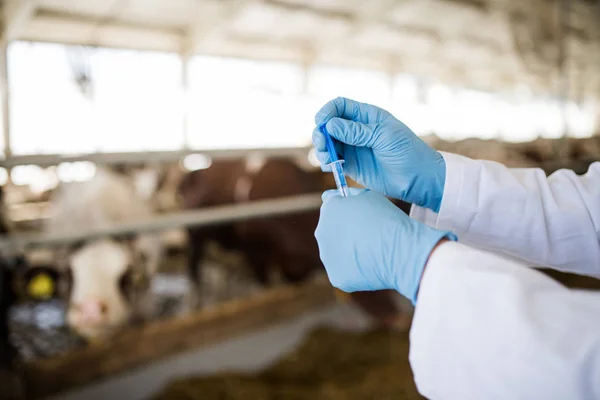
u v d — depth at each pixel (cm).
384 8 419
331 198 79
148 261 300
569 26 588
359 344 301
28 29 299
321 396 241
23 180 426
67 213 286
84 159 210
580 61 710
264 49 424
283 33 411
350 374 265
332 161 80
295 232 330
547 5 548
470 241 87
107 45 332
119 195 299
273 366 279
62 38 316
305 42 449
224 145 453
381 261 68
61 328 313
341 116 85
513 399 52
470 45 576
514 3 512
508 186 84
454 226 86
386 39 485
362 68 532
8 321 242
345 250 72
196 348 299
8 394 231
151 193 352
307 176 341
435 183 86
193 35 349
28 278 281
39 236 202
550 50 611
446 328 58
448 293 59
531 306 54
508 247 87
